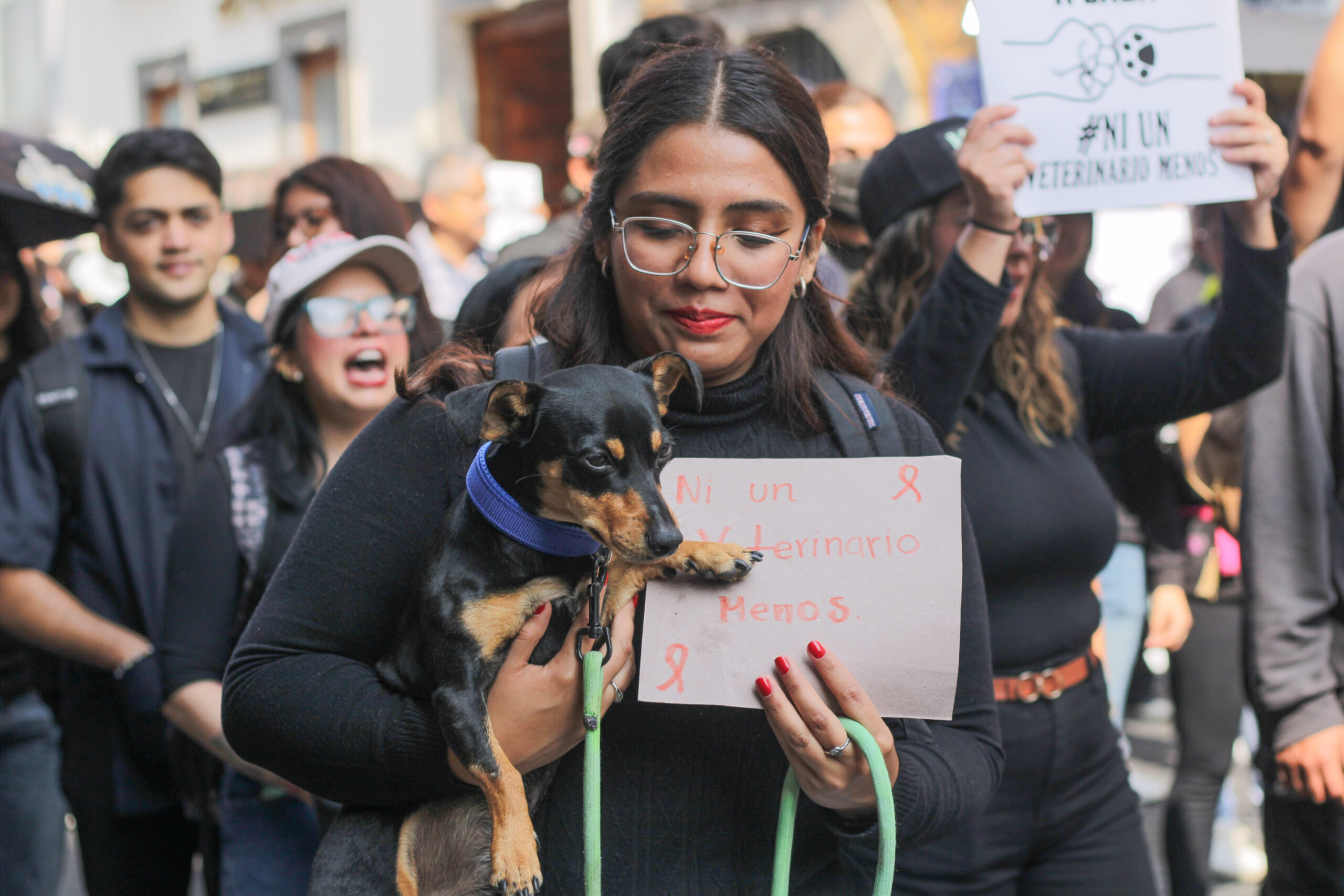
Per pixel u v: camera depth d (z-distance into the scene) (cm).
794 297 178
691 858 161
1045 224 262
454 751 150
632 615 161
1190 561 390
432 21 1094
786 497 165
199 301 358
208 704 254
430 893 174
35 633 304
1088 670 251
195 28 1277
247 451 273
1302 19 662
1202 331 272
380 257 294
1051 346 259
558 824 162
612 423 155
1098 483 257
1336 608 255
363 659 170
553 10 1048
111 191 345
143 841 309
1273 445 258
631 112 162
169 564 268
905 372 238
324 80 1200
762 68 161
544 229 385
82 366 333
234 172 1077
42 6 1417
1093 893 241
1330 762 247
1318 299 257
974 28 247
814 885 167
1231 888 426
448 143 1098
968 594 177
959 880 234
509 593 156
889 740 154
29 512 314
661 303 161
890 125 432
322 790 162
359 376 289
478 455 163
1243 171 242
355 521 165
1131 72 241
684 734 162
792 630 158
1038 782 239
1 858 334
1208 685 386
